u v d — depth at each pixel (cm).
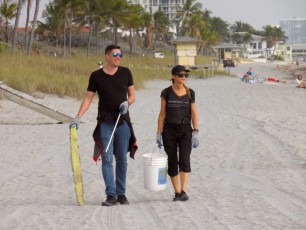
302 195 2495
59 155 3909
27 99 5606
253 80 15025
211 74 18650
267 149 4028
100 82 2339
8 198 2541
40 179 3048
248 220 1995
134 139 2389
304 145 4172
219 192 2586
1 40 18550
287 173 3116
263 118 6269
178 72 2380
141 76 14150
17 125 5572
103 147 2327
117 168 2381
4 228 1905
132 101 2389
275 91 10888
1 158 3766
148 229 1897
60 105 7200
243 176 3055
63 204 2378
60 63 11469
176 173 2430
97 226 1933
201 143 4381
